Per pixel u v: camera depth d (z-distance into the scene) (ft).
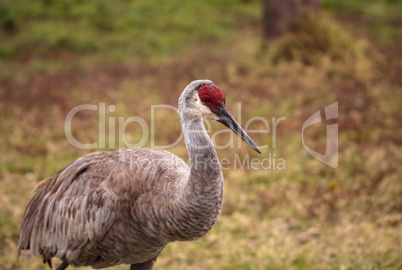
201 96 29.43
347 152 59.77
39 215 35.47
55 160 61.57
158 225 29.63
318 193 52.47
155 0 147.43
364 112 69.77
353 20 138.62
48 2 145.79
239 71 92.22
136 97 82.48
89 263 34.78
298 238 46.47
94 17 135.85
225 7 151.02
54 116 74.59
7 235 47.01
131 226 30.76
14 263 43.32
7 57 121.19
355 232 45.83
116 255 32.73
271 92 79.05
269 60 93.20
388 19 138.62
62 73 100.83
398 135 63.10
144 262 35.19
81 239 32.71
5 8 138.82
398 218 47.42
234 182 55.93
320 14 98.48
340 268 40.45
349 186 53.52
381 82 80.28
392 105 70.95
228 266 42.42
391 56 94.27
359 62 86.84
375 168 55.77
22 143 66.33
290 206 51.21
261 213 51.11
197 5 149.07
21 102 80.69
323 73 84.28
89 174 32.68
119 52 120.26
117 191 30.86
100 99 81.76
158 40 126.21
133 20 135.85
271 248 44.29
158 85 88.94
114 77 95.55
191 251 45.16
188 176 28.81
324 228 47.32
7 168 60.13
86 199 32.04
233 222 49.21
